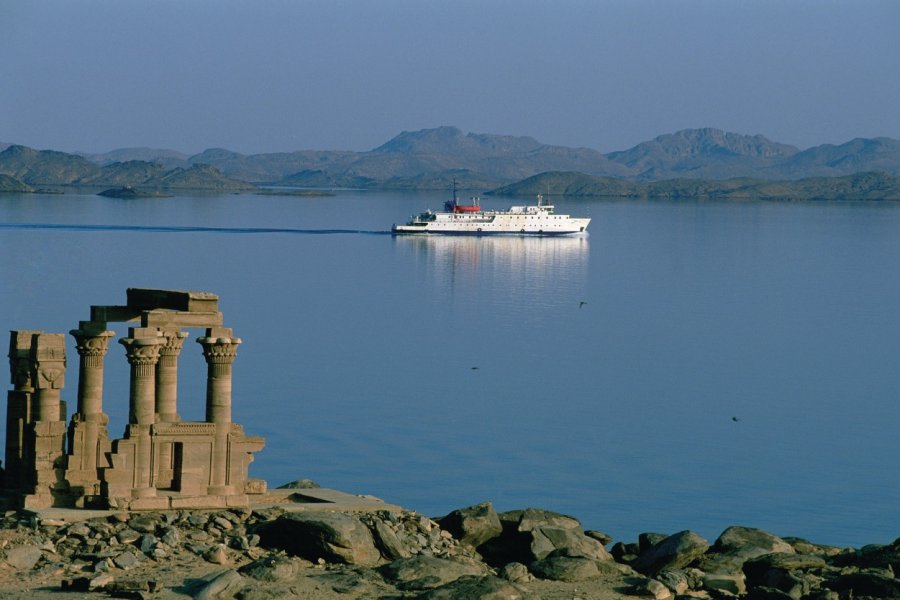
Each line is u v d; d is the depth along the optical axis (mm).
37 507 123562
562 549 133250
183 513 124188
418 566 115125
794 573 126688
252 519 126062
